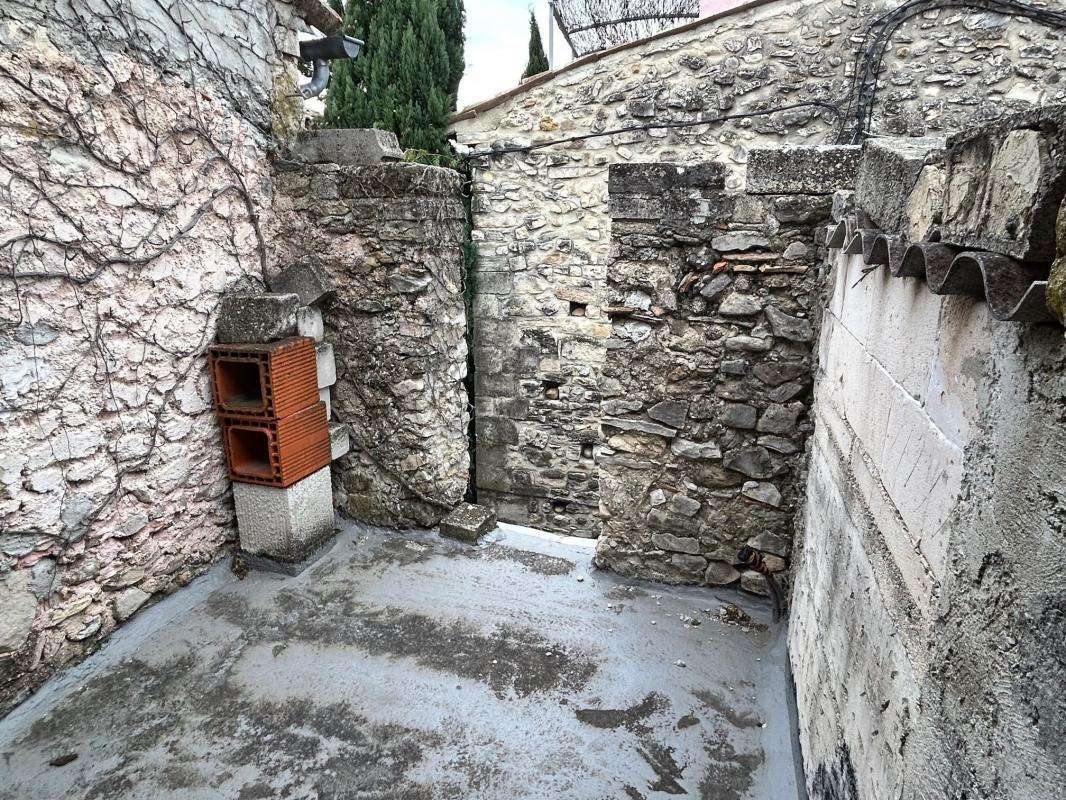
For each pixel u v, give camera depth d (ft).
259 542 10.01
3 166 6.53
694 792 6.16
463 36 22.47
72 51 7.11
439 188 10.15
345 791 6.20
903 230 3.92
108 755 6.63
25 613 7.12
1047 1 12.14
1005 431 2.54
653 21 18.94
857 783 4.26
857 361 5.50
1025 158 2.31
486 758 6.55
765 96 13.97
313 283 10.30
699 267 8.42
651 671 7.79
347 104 20.21
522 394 17.51
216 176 9.24
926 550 3.39
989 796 2.38
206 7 8.88
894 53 13.15
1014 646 2.29
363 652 8.15
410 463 10.85
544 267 16.38
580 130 15.43
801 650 6.97
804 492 8.20
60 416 7.32
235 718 7.10
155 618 8.73
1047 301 2.08
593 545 10.80
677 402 8.95
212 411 9.57
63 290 7.24
